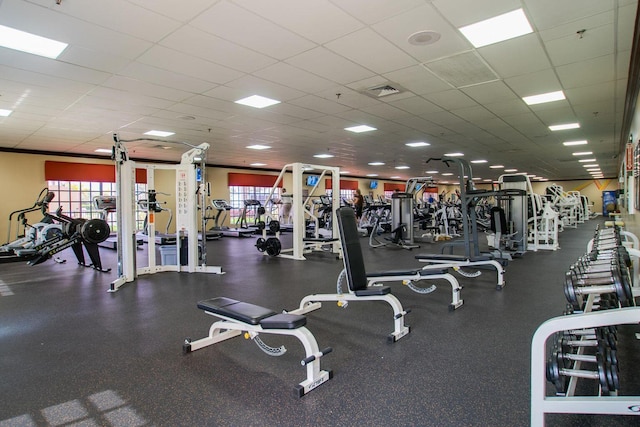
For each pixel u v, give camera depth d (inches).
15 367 96.5
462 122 264.8
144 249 351.6
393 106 219.1
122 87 175.5
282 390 83.4
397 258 278.1
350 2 105.0
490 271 218.1
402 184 857.5
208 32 121.9
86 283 200.5
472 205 197.8
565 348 68.6
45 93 181.8
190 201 226.4
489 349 105.0
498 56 145.7
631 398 51.1
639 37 127.8
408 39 129.5
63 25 115.5
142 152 380.5
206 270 225.0
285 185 603.5
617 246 105.1
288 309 145.6
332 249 305.9
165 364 97.3
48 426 70.7
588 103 216.2
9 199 346.3
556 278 199.2
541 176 816.9
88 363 98.4
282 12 110.0
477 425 69.6
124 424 71.1
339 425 70.1
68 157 379.6
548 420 70.5
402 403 77.4
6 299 165.9
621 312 49.3
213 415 73.8
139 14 109.7
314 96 197.0
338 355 101.9
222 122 254.8
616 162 539.8
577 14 113.4
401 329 115.0
